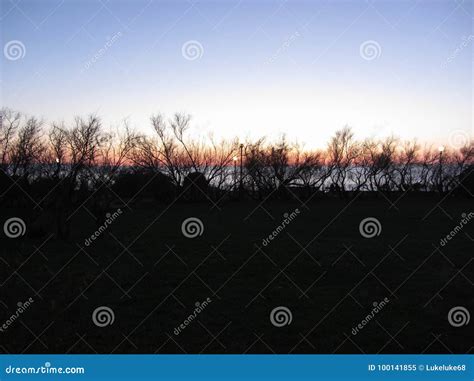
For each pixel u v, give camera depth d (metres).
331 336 6.86
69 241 15.67
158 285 9.80
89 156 21.20
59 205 16.66
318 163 37.97
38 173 22.58
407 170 39.12
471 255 13.44
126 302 8.53
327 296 8.94
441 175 37.75
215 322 7.45
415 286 9.70
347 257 13.08
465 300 8.65
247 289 9.48
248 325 7.31
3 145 23.08
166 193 34.56
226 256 13.26
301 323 7.40
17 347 6.49
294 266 11.80
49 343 6.62
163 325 7.30
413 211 27.77
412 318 7.60
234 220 23.58
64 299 8.66
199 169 36.69
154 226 20.64
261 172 37.06
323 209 29.75
